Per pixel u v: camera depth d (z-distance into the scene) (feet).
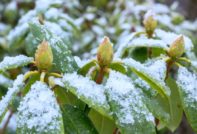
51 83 1.17
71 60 1.38
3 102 1.12
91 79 1.26
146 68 1.26
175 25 3.52
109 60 1.25
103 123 1.31
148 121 1.12
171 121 1.48
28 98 1.09
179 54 1.43
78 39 3.52
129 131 1.10
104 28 3.69
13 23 3.99
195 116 1.29
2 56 3.51
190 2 4.33
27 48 1.97
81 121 1.19
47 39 1.41
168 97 1.26
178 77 1.36
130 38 1.68
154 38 1.73
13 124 2.52
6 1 4.37
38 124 1.03
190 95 1.31
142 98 1.21
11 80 2.22
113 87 1.15
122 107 1.12
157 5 3.79
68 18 2.71
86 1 4.86
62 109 1.21
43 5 2.65
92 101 1.11
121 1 3.95
